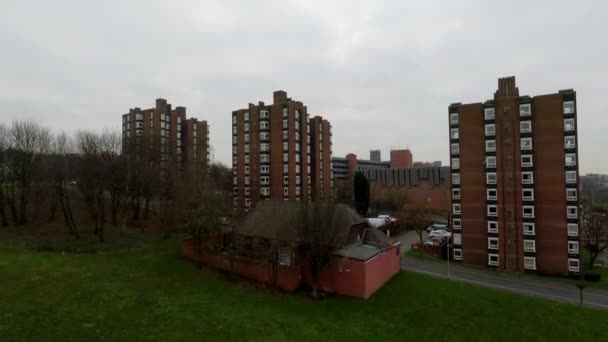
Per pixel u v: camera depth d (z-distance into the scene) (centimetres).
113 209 5244
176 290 2903
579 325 2764
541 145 4828
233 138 8669
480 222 5219
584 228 5672
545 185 4797
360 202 7925
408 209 7625
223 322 2356
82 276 3008
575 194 4622
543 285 4184
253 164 8256
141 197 6034
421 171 10875
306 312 2680
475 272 4741
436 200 10494
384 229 6925
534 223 4847
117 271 3256
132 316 2311
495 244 5091
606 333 2653
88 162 4434
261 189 8144
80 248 3947
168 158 6975
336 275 3181
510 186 5000
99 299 2534
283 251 3497
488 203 5159
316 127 9000
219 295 2895
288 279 3200
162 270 3425
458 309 2897
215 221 3838
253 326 2336
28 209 5597
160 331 2139
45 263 3278
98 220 5138
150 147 6450
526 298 3350
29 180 4994
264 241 3544
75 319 2180
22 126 5178
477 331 2531
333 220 3294
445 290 3375
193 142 10838
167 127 10350
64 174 4478
